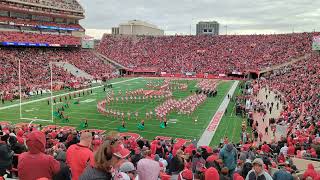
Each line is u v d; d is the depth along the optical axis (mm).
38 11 91188
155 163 7160
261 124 38531
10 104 50844
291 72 73125
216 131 36719
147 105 51594
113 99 55781
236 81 85125
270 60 90312
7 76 65500
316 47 81250
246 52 98562
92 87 72000
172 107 48062
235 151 12297
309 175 11375
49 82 69375
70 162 6336
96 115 44125
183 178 8188
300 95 46812
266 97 53594
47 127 36469
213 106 51469
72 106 50094
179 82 81625
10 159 9023
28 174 5660
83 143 6504
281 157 16797
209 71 92750
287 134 28250
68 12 101812
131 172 7016
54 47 95375
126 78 91500
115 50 110188
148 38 116875
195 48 107188
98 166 4863
